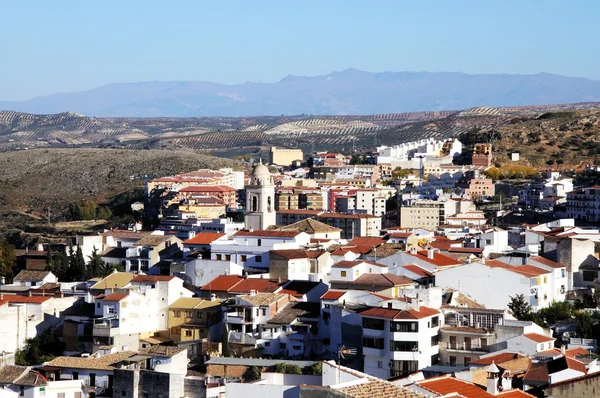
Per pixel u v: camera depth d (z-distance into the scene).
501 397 161.00
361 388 145.00
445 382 165.25
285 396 158.12
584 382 154.00
